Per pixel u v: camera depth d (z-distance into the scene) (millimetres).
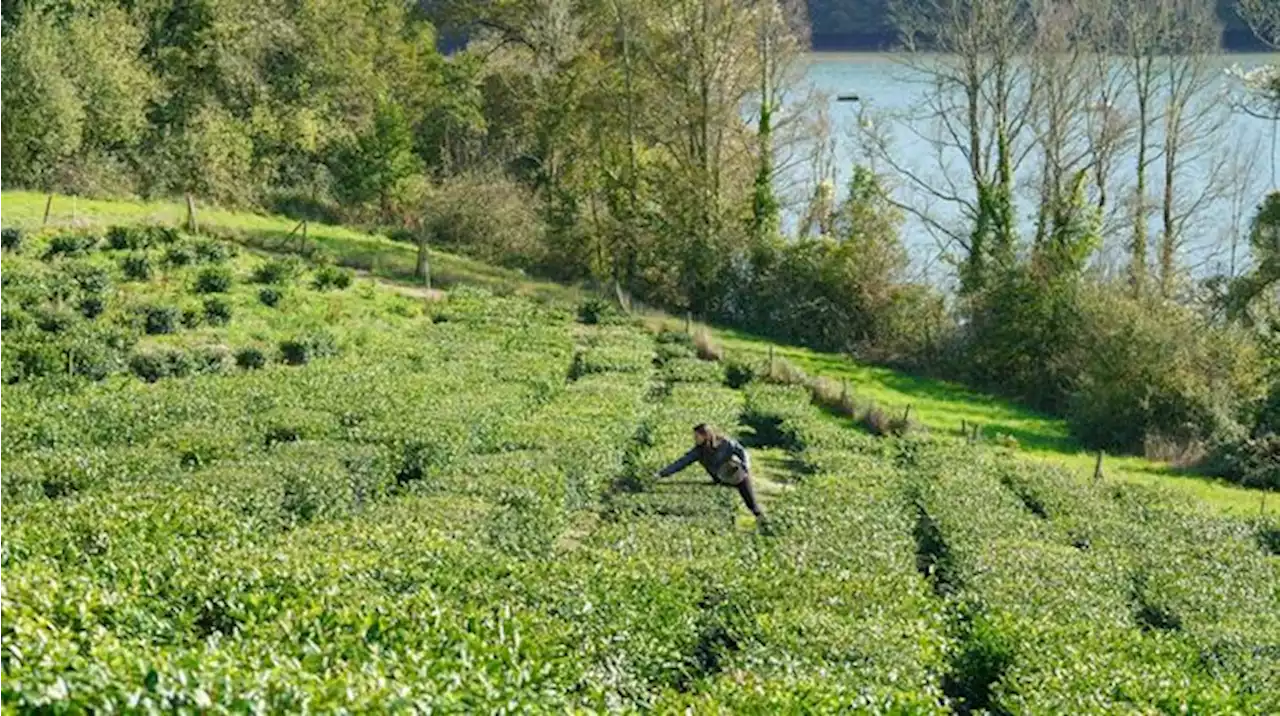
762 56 61750
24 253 43469
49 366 33500
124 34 58625
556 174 68125
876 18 87562
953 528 24547
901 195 72188
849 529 22969
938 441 37062
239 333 40438
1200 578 21953
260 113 62938
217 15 62688
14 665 8703
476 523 20188
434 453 26656
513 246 63188
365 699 9305
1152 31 54500
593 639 14820
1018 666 15992
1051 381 49938
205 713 8625
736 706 12461
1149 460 41594
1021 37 57844
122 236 46312
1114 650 16766
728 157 64125
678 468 26484
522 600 15711
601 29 67625
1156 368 43406
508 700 10773
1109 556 22750
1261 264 41688
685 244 59781
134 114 57719
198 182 59781
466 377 35344
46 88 53625
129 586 14555
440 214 64250
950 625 18156
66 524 17531
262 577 15016
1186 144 56938
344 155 65000
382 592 15203
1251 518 30047
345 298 47031
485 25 75875
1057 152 55031
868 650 15328
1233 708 14602
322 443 25578
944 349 54125
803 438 34406
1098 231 53125
